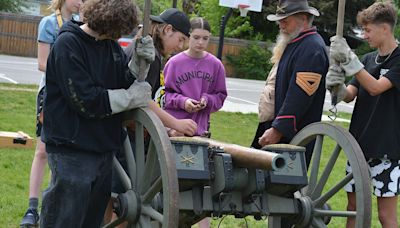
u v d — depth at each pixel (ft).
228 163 13.41
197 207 13.41
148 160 13.10
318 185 14.83
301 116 15.67
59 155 12.92
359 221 13.46
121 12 12.64
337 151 14.61
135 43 13.17
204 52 18.52
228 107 55.72
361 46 107.24
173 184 12.25
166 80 18.24
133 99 13.00
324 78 16.16
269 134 15.74
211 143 14.07
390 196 16.29
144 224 13.21
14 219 19.15
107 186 13.73
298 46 15.99
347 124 47.80
